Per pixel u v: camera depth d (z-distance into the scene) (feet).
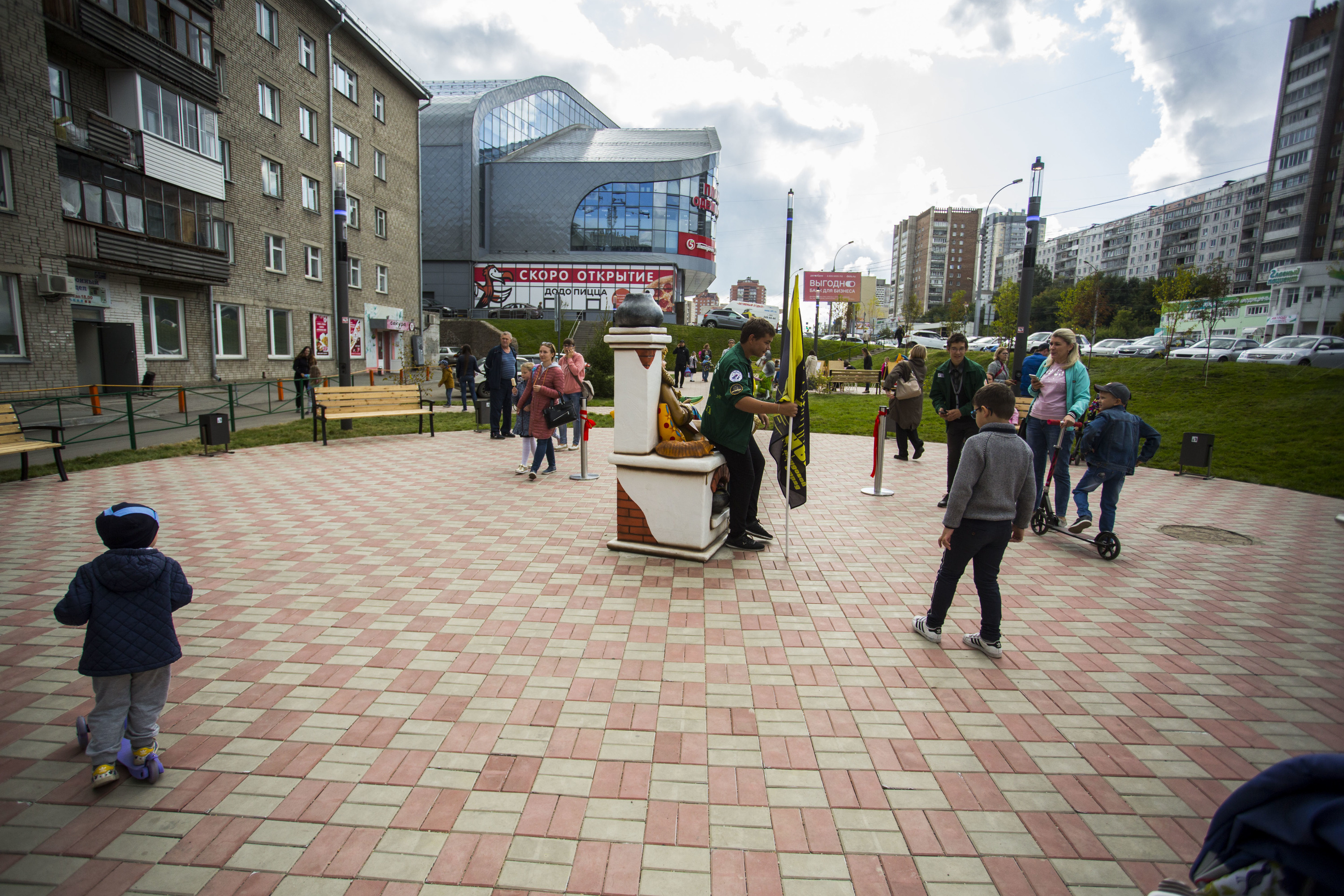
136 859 7.38
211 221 76.54
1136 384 65.31
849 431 52.03
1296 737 10.25
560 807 8.34
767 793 8.66
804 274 194.80
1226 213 330.95
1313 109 215.92
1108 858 7.67
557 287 196.85
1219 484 31.68
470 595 15.42
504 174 197.88
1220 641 13.70
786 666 12.18
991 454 12.31
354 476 29.58
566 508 23.82
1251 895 4.28
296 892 6.97
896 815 8.32
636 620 14.11
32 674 11.51
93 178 57.77
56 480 27.73
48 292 52.01
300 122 91.56
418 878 7.18
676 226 200.64
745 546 19.12
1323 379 55.31
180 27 67.92
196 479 28.40
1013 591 16.52
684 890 7.09
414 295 125.18
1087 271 452.76
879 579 17.01
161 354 69.05
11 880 7.04
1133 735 10.23
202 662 11.98
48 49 57.16
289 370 89.30
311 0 92.17
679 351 92.48
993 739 10.03
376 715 10.34
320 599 15.08
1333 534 22.27
